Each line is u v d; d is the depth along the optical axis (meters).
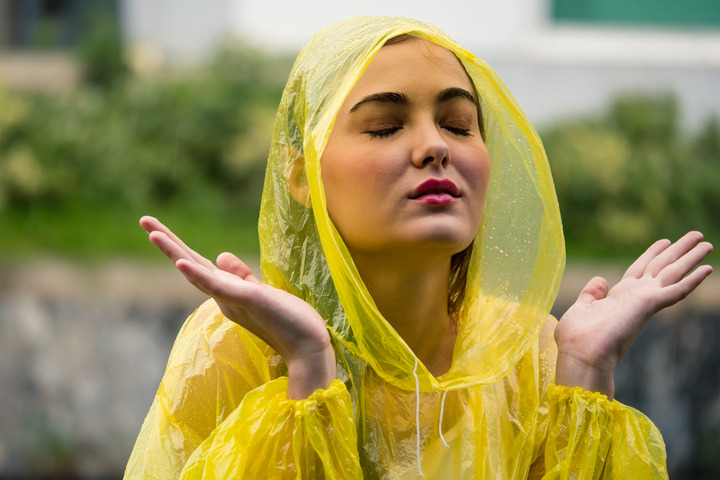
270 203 2.04
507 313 2.01
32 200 9.03
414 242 1.78
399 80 1.83
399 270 1.88
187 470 1.73
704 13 10.08
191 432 1.86
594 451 1.86
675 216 9.08
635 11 10.06
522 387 2.01
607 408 1.90
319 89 1.91
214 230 8.78
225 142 9.53
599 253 8.60
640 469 1.88
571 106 9.88
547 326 2.14
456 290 2.09
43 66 10.46
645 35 10.00
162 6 10.50
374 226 1.81
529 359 2.04
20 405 6.98
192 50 10.50
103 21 10.55
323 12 10.26
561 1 9.99
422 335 1.99
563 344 1.96
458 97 1.87
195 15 10.47
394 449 1.88
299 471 1.74
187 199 9.26
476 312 2.01
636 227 8.86
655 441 1.92
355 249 1.88
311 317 1.78
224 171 9.49
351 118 1.84
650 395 7.03
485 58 9.84
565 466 1.85
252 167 9.42
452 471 1.88
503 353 1.96
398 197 1.79
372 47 1.80
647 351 7.04
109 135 9.51
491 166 2.10
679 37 10.04
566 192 8.95
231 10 10.42
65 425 6.95
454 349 1.98
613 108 9.68
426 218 1.77
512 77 9.85
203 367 1.89
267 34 10.34
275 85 10.06
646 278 2.00
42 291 7.20
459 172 1.82
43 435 6.90
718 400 7.05
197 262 1.75
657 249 2.06
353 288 1.80
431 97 1.84
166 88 9.90
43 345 7.07
